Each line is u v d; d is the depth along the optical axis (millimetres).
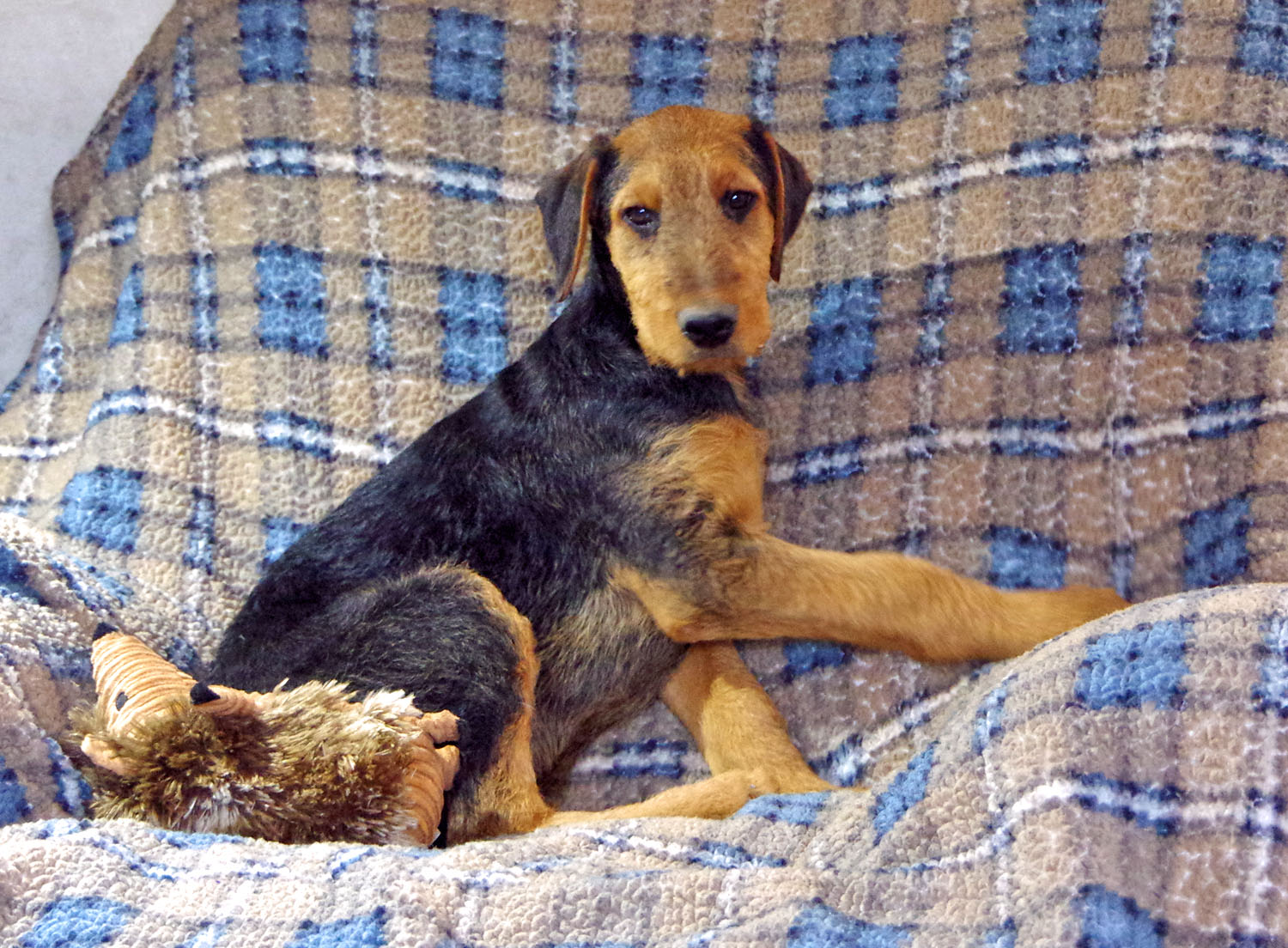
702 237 2289
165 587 2682
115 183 2947
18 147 3127
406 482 2578
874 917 1719
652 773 2643
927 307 2703
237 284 2791
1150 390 2605
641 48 2783
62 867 1766
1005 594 2422
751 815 2047
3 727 2096
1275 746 1691
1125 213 2607
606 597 2496
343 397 2781
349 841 1954
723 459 2441
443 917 1695
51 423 2969
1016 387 2666
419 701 2275
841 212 2758
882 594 2340
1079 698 1808
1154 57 2596
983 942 1587
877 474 2705
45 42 3047
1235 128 2568
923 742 2377
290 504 2764
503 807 2266
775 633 2438
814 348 2758
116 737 1958
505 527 2504
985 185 2668
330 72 2771
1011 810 1743
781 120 2777
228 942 1645
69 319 2971
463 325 2807
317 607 2449
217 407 2781
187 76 2799
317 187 2777
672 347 2281
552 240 2533
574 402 2527
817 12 2764
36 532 2564
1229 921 1595
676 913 1713
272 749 1966
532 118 2789
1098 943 1522
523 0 2773
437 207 2787
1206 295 2584
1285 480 2547
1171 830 1669
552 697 2498
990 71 2670
